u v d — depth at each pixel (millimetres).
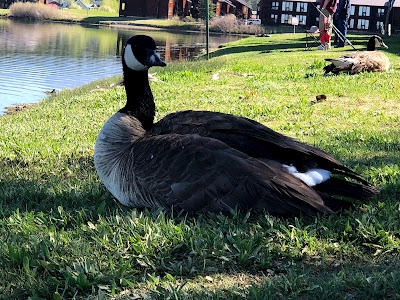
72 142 2705
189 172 1450
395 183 1754
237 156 1450
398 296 1126
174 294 1146
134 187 1522
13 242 1375
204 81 4504
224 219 1431
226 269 1288
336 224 1448
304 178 1459
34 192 1820
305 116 3037
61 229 1493
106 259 1300
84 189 1851
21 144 2646
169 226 1411
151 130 1653
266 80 4410
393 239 1390
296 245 1367
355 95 3566
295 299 1145
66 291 1193
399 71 4457
